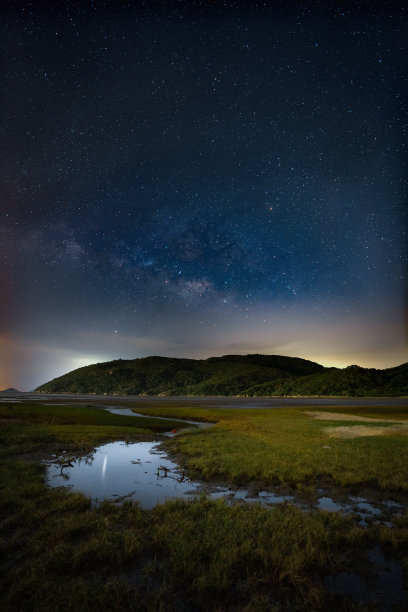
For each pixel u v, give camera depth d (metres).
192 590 5.40
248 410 55.31
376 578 5.83
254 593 5.32
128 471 13.77
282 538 7.03
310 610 4.94
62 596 5.09
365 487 11.43
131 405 76.31
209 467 13.83
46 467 14.45
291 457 15.62
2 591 5.28
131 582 5.61
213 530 7.50
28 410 42.84
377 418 38.53
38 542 6.82
